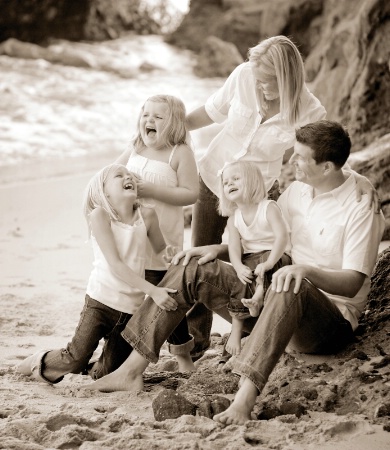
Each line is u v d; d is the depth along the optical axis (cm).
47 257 912
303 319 450
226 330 629
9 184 1466
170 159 522
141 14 3728
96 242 486
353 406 425
